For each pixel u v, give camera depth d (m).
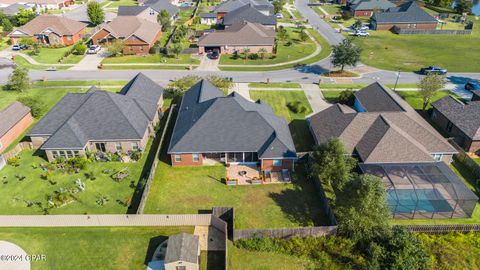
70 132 50.25
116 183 46.78
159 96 63.59
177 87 71.94
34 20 104.44
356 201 36.31
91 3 117.25
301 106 64.56
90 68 85.88
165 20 113.88
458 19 129.75
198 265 34.47
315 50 99.12
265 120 50.72
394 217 40.78
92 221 39.88
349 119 51.72
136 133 51.62
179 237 35.62
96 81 78.25
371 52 97.38
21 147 53.53
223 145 48.72
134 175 48.25
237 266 35.25
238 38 95.00
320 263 35.50
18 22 117.62
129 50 94.50
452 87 76.00
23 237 38.69
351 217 36.09
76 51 95.81
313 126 55.06
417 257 33.78
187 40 105.94
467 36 111.31
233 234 37.34
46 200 43.94
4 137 54.06
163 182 46.84
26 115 60.31
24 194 44.88
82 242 38.06
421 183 42.38
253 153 50.22
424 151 46.75
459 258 35.81
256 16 112.12
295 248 36.69
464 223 40.22
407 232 35.81
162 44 103.06
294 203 43.44
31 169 49.41
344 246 36.62
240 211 42.16
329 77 81.12
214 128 49.75
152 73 82.94
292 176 47.91
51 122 53.44
